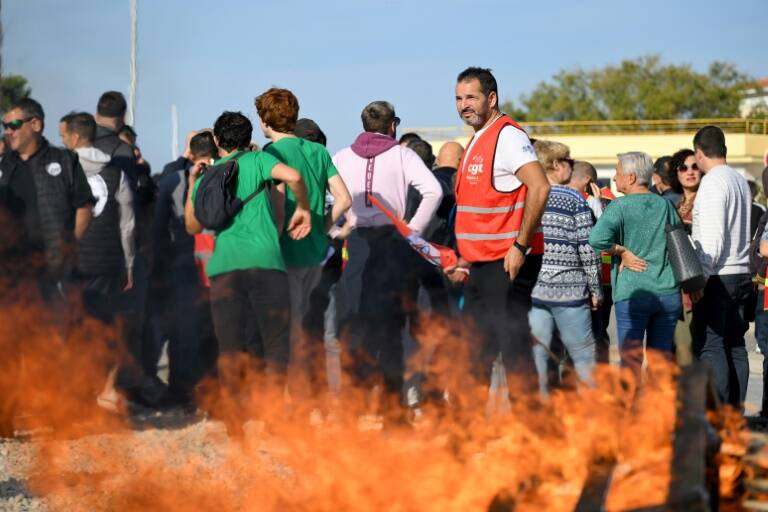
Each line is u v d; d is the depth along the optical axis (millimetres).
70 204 13727
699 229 14867
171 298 15523
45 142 13617
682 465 5332
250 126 13305
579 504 5984
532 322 13961
